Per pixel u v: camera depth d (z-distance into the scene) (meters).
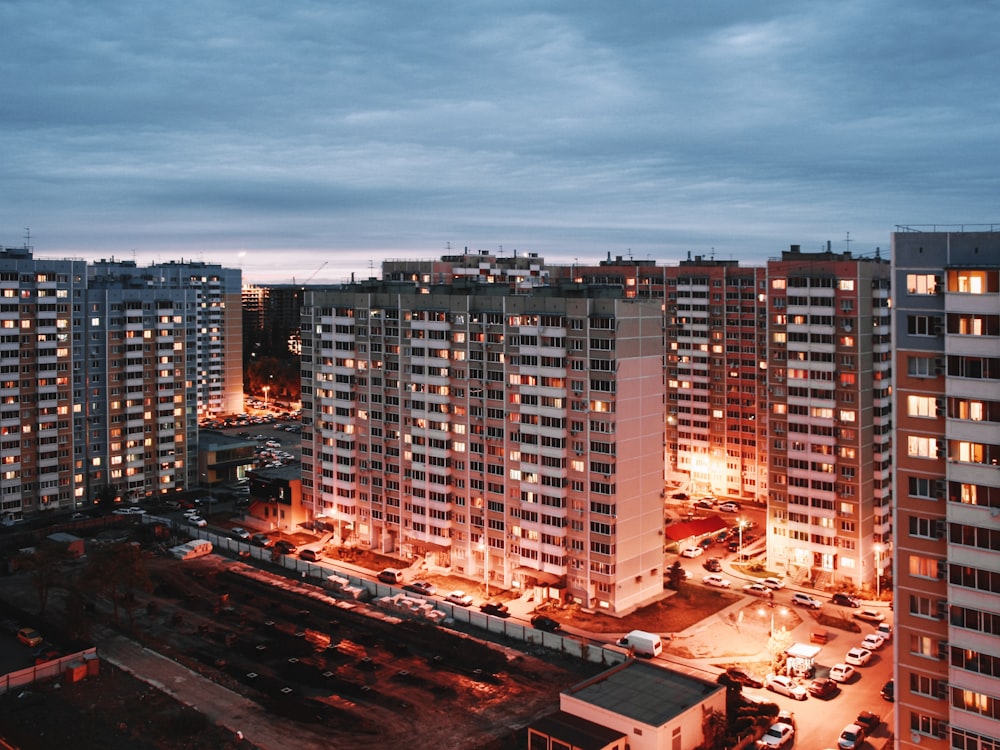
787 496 166.50
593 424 148.62
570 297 155.12
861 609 149.12
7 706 112.81
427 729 107.12
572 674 122.69
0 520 197.38
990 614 84.06
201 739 104.44
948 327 86.19
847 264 156.12
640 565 153.38
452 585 164.12
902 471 91.19
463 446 168.00
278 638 136.25
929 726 90.25
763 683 121.88
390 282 191.25
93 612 146.88
